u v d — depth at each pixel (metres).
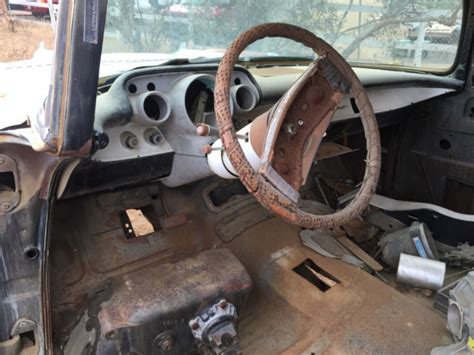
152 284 1.35
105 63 1.58
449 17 2.02
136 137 1.37
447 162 2.23
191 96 1.50
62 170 1.12
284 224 1.86
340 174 2.53
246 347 1.45
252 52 1.98
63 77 0.89
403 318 1.47
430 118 2.27
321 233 1.87
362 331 1.43
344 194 2.36
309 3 1.84
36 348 1.24
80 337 1.30
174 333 1.29
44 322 1.24
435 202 2.33
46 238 1.21
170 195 1.81
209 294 1.33
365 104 1.27
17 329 1.21
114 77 1.38
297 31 1.14
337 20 1.96
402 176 2.46
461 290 1.36
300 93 1.09
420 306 1.54
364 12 2.00
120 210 1.70
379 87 1.95
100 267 1.56
